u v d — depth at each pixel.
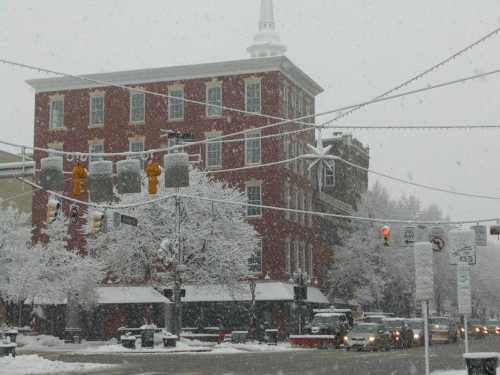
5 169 23.97
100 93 72.44
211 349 44.47
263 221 66.62
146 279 56.88
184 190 55.25
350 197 88.06
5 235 58.84
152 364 32.12
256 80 68.31
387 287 81.19
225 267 54.75
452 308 95.69
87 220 59.66
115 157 71.00
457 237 24.12
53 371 28.02
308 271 73.88
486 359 19.16
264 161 67.12
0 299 64.06
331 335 49.41
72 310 61.88
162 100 70.69
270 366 30.69
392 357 37.03
